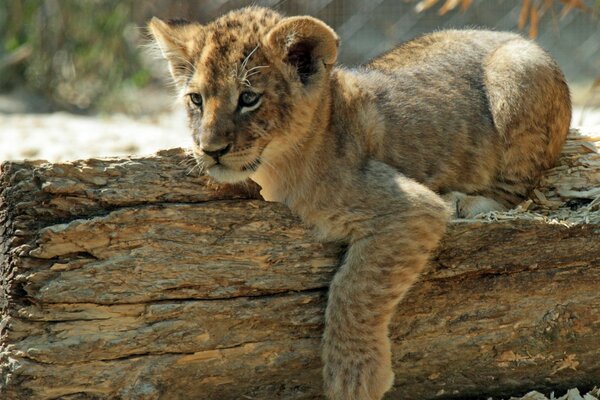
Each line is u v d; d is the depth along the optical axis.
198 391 8.57
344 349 8.60
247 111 8.76
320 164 9.07
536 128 10.51
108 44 26.33
